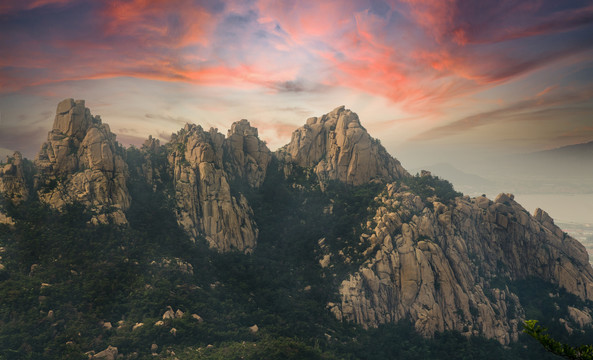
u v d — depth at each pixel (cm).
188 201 14112
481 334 12144
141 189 14112
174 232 13312
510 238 15500
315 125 18412
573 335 12519
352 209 15562
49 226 11269
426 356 11275
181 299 10850
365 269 12962
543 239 15700
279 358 9600
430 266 12938
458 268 13188
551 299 14162
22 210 11388
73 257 10738
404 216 13838
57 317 9162
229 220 14275
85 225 11675
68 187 12244
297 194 17125
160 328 9638
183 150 15388
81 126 13012
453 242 13775
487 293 13375
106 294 10262
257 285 12988
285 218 16288
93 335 9088
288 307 12269
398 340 11769
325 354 10275
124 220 12362
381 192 15650
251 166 17325
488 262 14788
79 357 8362
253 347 9981
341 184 16988
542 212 17175
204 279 12331
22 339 8388
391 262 13025
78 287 10075
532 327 3850
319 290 13125
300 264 14338
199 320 10431
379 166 17150
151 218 13275
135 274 11088
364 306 12444
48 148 12744
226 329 10681
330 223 15550
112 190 12700
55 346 8506
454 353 11400
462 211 14700
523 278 15200
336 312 12331
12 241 10538
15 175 11906
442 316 12425
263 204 16600
